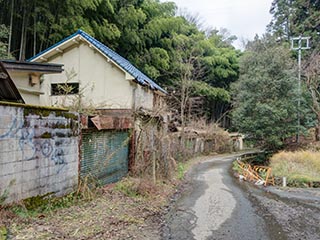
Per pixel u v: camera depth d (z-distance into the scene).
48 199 5.42
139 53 20.47
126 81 13.41
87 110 8.79
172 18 22.53
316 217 7.45
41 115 5.24
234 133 33.50
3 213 4.32
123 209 6.34
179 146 20.08
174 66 24.73
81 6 13.21
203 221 6.68
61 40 13.89
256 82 20.97
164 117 13.35
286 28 33.09
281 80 20.39
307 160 16.08
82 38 13.31
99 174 7.44
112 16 16.61
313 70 22.59
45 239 4.14
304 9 30.34
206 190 10.88
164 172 11.22
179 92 25.47
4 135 4.38
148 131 9.95
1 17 12.64
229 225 6.45
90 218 5.39
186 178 13.62
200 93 28.61
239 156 25.72
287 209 8.28
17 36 13.55
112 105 13.31
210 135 28.97
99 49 13.22
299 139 22.92
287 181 13.01
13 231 4.13
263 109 20.08
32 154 5.01
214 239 5.48
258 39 28.92
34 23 12.82
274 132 20.38
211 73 31.55
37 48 14.81
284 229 6.32
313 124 22.75
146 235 5.28
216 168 18.23
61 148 5.84
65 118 5.98
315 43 26.84
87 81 13.78
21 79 8.77
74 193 6.23
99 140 7.47
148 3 21.14
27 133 4.88
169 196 8.96
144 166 9.55
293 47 24.50
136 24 18.23
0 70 6.36
